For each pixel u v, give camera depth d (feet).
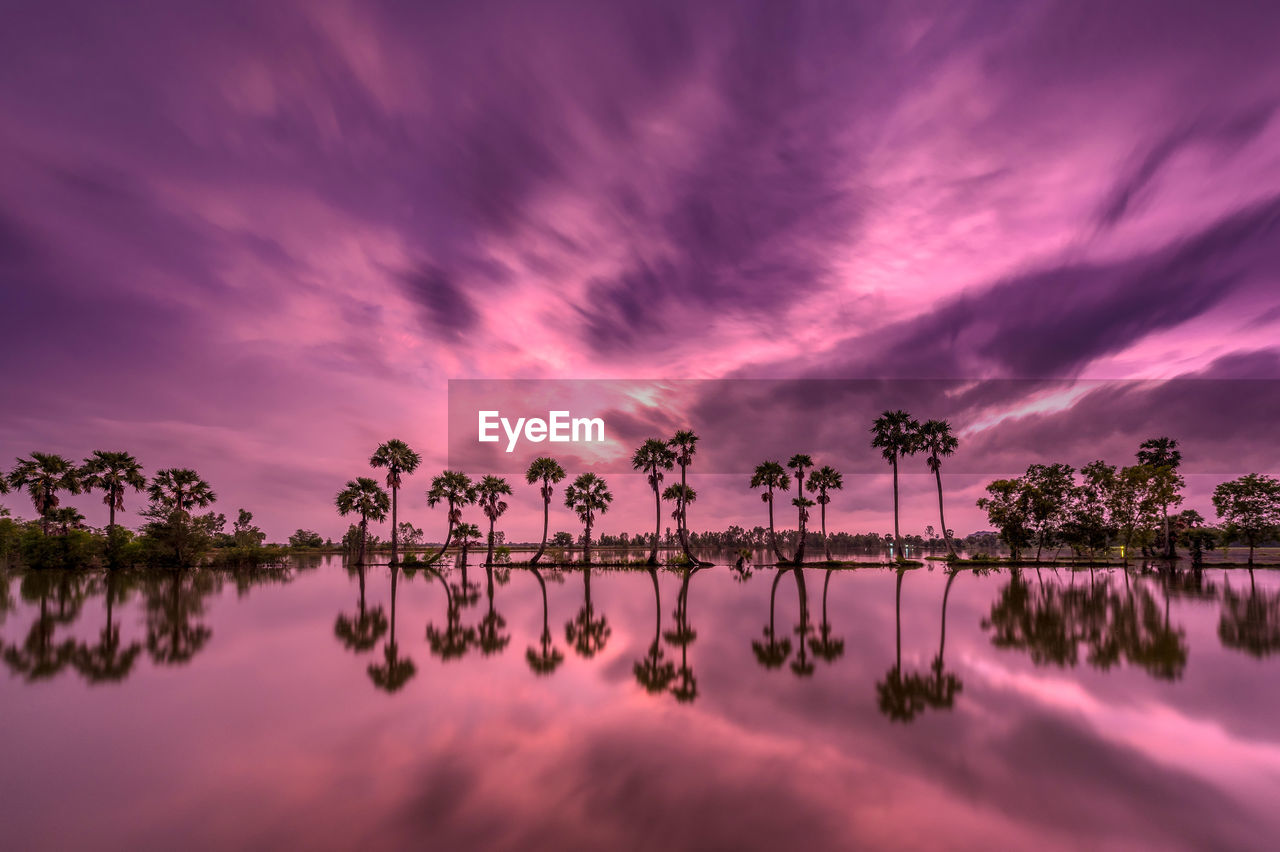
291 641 44.70
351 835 15.46
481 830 15.70
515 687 30.76
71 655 39.52
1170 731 23.54
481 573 141.59
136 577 118.11
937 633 46.55
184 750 21.80
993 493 168.96
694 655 38.91
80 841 15.29
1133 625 49.73
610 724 24.66
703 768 19.92
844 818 16.43
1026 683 31.09
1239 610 58.65
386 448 179.01
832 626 50.60
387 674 33.78
